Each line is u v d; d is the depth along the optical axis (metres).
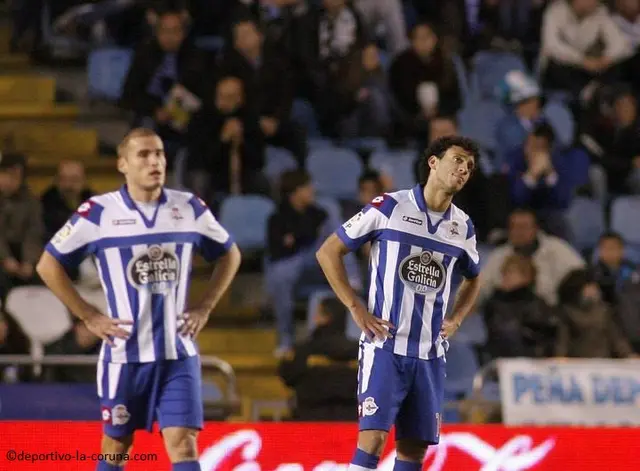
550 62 52.06
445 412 36.91
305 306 42.06
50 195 41.09
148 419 22.00
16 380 35.41
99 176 46.22
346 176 45.84
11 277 39.19
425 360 22.30
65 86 49.69
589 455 28.08
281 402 37.91
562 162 45.06
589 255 45.50
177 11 45.31
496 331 37.75
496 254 40.84
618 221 45.94
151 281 21.77
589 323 37.69
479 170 42.88
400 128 47.56
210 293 22.61
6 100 49.03
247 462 27.09
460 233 22.61
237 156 43.84
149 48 45.38
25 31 50.00
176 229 22.02
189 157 43.72
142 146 21.81
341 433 27.33
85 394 33.16
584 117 49.06
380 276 22.34
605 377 33.78
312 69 47.78
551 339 37.84
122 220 21.86
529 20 53.59
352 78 47.06
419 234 22.33
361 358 22.38
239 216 43.22
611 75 51.75
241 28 44.78
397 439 22.78
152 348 21.70
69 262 21.94
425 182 22.70
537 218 42.69
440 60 47.62
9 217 40.06
